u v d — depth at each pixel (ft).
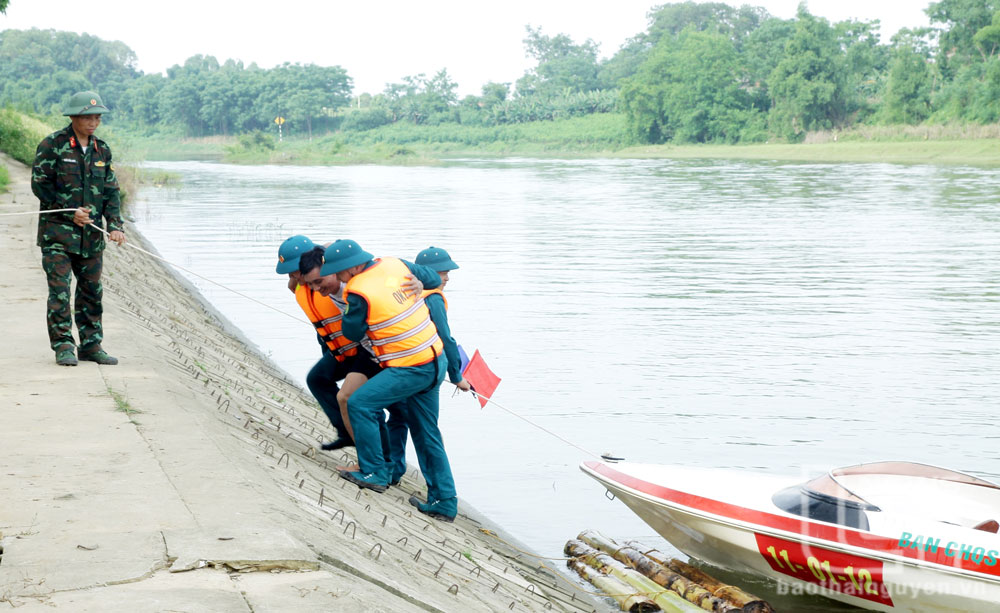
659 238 114.83
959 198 166.40
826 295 76.79
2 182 96.58
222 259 98.63
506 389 49.83
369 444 25.55
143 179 213.25
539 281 83.92
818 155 359.66
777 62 444.14
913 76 374.43
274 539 15.88
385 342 24.89
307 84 653.71
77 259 28.68
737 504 27.81
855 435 42.19
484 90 593.01
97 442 21.33
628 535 32.22
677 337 61.77
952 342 60.18
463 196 186.60
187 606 13.42
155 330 40.83
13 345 31.58
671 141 460.14
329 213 149.28
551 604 23.94
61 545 15.46
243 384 38.42
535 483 36.68
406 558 19.97
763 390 49.55
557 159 409.49
